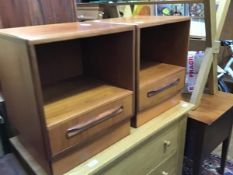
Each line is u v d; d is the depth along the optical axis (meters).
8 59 0.68
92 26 0.75
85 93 0.81
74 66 0.96
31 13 0.92
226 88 2.06
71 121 0.65
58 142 0.64
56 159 0.67
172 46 1.07
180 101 1.14
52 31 0.66
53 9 0.96
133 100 0.84
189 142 1.27
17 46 0.59
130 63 0.79
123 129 0.85
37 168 0.76
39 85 0.57
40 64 0.86
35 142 0.70
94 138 0.75
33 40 0.54
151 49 1.14
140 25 0.77
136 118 0.90
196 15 1.57
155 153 1.00
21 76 0.63
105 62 0.87
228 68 2.19
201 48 1.28
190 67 1.35
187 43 1.02
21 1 0.89
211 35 1.20
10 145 0.97
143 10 1.77
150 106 0.94
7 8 0.87
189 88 1.37
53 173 0.68
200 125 1.18
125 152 0.81
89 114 0.70
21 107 0.71
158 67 1.06
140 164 0.94
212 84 1.41
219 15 1.23
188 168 1.52
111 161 0.77
